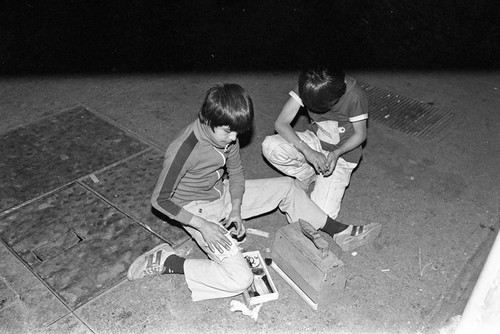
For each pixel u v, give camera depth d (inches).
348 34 235.9
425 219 137.3
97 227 130.7
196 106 184.2
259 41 227.8
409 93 195.9
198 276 108.9
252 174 151.9
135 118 175.9
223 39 228.2
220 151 106.2
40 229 129.6
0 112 175.8
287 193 122.4
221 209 114.2
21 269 118.6
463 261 124.9
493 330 65.3
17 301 111.0
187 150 101.7
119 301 111.5
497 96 195.8
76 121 172.9
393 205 141.7
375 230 125.5
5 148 157.9
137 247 125.4
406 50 227.6
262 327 107.0
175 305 111.0
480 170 156.7
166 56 215.6
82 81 197.3
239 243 127.3
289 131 128.0
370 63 216.7
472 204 143.2
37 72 201.9
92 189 143.1
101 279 116.6
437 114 183.5
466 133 173.8
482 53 226.5
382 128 174.9
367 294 115.2
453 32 241.9
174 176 102.4
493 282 62.7
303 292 111.9
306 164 132.9
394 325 108.6
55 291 113.3
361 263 123.3
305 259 108.5
